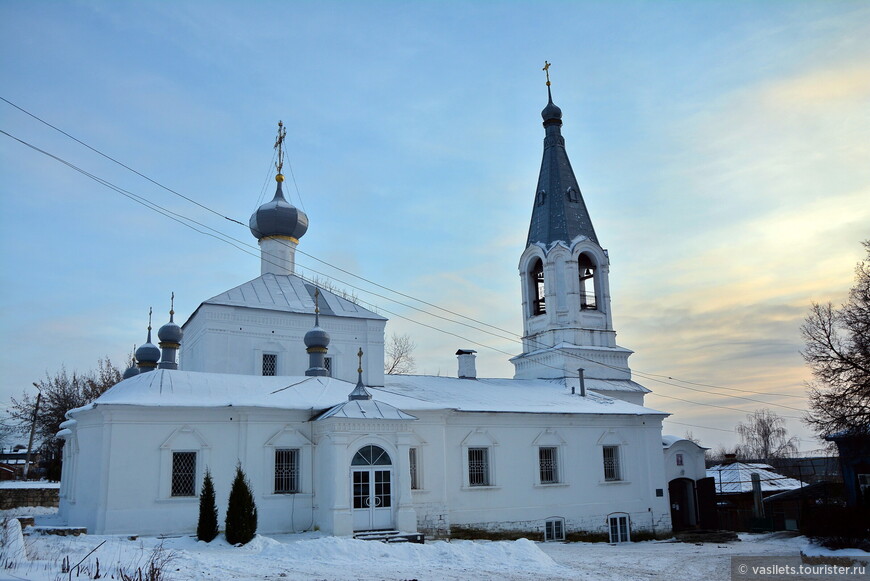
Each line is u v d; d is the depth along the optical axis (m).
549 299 46.72
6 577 13.77
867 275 34.03
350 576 18.34
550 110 51.72
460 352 43.31
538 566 21.42
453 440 33.91
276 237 39.97
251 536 23.94
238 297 35.25
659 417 40.69
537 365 46.81
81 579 14.55
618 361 46.88
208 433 27.55
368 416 28.05
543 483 36.16
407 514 28.12
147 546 22.77
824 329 34.47
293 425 28.97
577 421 37.91
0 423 63.38
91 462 26.94
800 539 35.25
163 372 28.67
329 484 27.33
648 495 39.22
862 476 34.41
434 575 19.12
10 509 38.53
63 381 61.94
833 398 33.38
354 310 37.94
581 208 49.25
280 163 41.47
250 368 34.12
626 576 20.67
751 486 52.38
